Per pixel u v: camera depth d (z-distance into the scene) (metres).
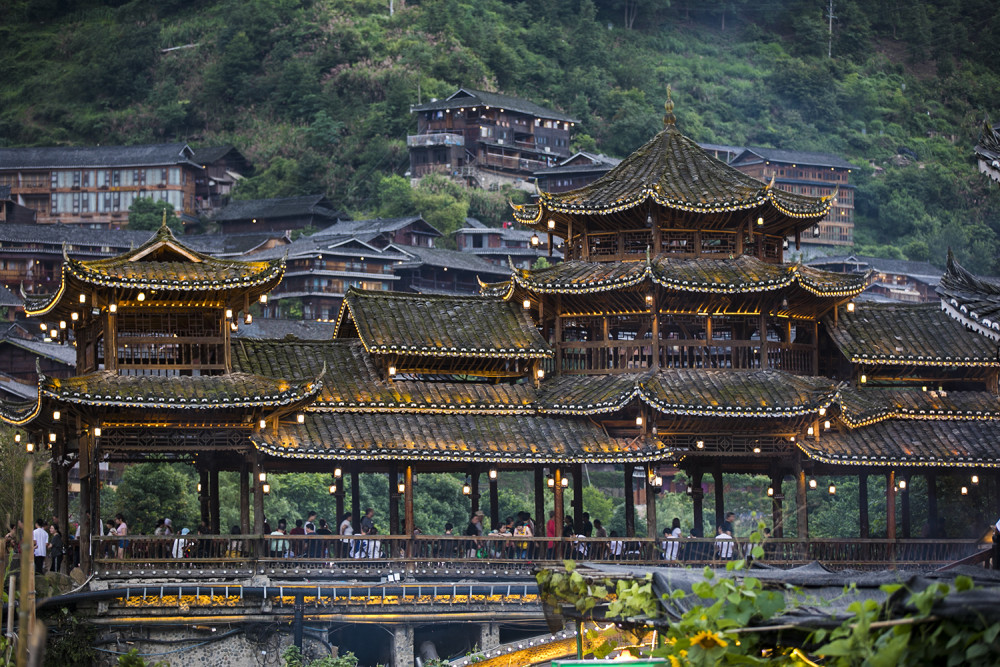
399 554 50.22
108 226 192.62
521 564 50.31
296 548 50.50
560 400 52.09
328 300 152.38
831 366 57.19
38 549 46.56
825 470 54.78
